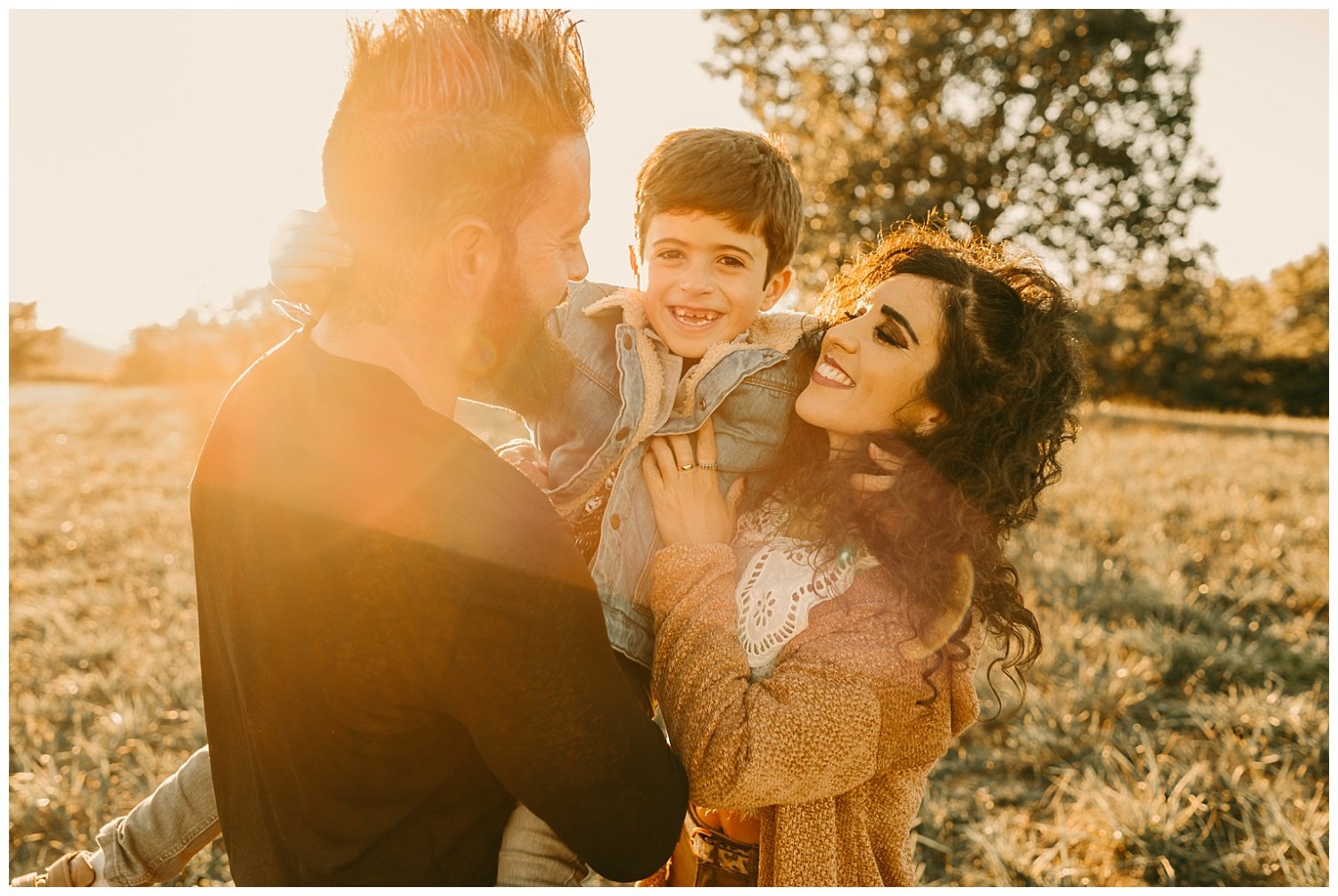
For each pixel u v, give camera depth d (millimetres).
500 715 1061
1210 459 12188
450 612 1035
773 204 1808
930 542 1573
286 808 1180
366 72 1123
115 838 1645
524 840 1297
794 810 1519
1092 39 25750
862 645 1494
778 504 1708
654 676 1511
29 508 8430
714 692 1390
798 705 1400
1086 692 4586
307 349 1176
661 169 1811
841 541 1573
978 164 24859
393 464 1070
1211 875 3365
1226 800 3768
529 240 1158
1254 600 6211
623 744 1127
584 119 1213
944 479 1610
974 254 1790
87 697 4629
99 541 7410
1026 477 1688
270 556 1119
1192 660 5117
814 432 1743
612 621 1607
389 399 1100
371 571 1049
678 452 1644
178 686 4605
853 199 23078
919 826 3723
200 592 1288
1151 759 3854
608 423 1714
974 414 1613
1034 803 3928
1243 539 7648
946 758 4285
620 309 1802
